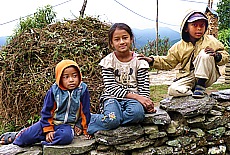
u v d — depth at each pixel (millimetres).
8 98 3650
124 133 2223
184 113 2463
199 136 2547
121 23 2330
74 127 2326
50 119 2215
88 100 2312
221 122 2645
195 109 2484
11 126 3682
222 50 2613
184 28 2572
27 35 3945
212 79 2586
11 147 2234
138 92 2400
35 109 3549
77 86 2252
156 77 7359
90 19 4355
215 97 2770
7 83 3701
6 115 3695
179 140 2480
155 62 2621
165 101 2631
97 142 2240
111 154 2223
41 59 3756
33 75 3637
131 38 2338
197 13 2514
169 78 7109
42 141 2201
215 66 2559
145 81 2395
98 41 4004
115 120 2197
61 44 3818
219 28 10633
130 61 2369
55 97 2197
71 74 2197
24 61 3766
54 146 2154
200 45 2598
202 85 2576
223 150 2666
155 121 2342
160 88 5613
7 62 3768
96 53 3854
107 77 2352
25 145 2244
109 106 2250
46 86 3529
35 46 3805
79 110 2299
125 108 2297
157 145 2404
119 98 2332
